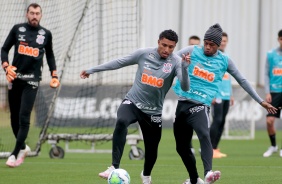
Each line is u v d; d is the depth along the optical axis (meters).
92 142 41.12
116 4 43.34
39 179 27.88
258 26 73.38
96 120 60.59
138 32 40.53
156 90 24.53
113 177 23.34
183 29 72.62
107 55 46.09
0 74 45.06
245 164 35.50
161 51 24.28
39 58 31.77
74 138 38.84
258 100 25.25
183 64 23.12
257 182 27.50
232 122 63.81
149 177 25.58
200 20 72.81
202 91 24.89
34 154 38.47
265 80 41.19
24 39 31.59
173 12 72.62
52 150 39.00
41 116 46.59
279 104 41.12
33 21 31.59
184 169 32.38
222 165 34.81
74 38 41.22
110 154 43.34
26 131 31.41
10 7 45.03
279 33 40.81
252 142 55.41
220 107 39.75
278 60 40.84
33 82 31.59
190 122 24.72
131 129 50.25
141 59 24.72
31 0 44.56
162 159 38.28
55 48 44.44
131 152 38.16
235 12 73.12
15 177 28.42
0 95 49.16
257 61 73.56
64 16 45.22
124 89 49.62
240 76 25.41
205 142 24.34
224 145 51.81
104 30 47.28
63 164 34.59
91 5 46.75
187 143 25.12
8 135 47.47
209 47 25.00
